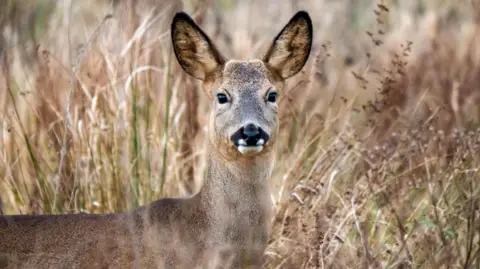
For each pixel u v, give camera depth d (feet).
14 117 46.16
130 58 47.09
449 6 67.56
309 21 37.04
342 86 55.01
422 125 44.70
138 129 43.98
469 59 58.44
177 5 51.29
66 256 34.65
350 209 40.63
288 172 43.06
